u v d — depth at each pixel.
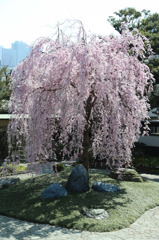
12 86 7.23
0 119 13.66
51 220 5.32
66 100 6.61
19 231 4.90
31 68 6.74
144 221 5.58
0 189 7.75
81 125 6.56
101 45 7.21
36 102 6.61
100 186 7.29
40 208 5.97
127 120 7.44
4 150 13.09
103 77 6.25
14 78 7.15
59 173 9.51
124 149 7.88
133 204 6.43
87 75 6.30
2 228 5.05
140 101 7.86
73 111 6.76
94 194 6.89
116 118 6.68
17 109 7.04
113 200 6.55
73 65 6.59
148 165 12.02
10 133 7.40
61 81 6.81
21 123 7.23
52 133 7.40
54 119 7.25
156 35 13.84
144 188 7.97
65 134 6.95
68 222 5.21
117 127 6.63
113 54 6.86
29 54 7.04
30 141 6.79
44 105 6.68
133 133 7.58
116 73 6.68
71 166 11.80
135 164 12.34
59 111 7.17
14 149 11.76
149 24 15.38
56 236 4.68
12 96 7.13
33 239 4.55
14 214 5.69
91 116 7.64
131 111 7.47
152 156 13.58
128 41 7.49
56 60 6.64
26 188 7.62
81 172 7.19
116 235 4.77
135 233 4.91
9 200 6.65
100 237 4.66
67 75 6.51
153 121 13.61
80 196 6.71
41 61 6.67
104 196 6.77
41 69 6.88
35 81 7.01
